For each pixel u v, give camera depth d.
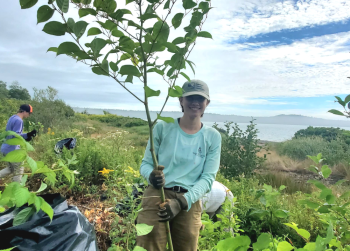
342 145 10.25
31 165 0.79
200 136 1.90
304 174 8.05
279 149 11.83
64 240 1.36
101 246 2.47
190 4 0.98
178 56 1.04
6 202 0.82
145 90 0.96
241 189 4.03
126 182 2.64
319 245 0.71
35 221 1.34
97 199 3.64
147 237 1.77
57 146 4.53
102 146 5.39
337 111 0.99
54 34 0.87
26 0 0.81
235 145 6.61
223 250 0.73
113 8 0.90
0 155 3.69
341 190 4.98
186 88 1.85
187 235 1.81
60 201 1.58
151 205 1.81
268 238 0.73
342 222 1.23
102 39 0.89
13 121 4.18
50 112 13.12
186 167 1.85
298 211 3.18
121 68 0.94
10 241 1.27
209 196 2.95
